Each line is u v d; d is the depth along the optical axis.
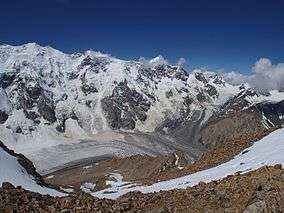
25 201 40.94
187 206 37.72
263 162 51.62
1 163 70.69
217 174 55.88
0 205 39.91
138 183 80.75
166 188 55.88
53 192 67.12
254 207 35.41
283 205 35.25
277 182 36.53
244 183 37.66
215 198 37.25
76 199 41.41
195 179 57.94
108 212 39.00
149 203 40.03
